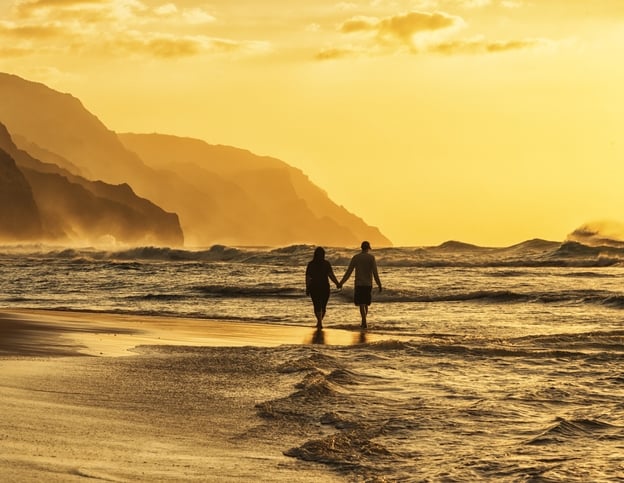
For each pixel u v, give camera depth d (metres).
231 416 13.12
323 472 10.07
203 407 13.69
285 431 12.22
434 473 9.99
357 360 19.45
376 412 13.56
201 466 10.05
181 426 12.23
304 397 14.48
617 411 13.57
